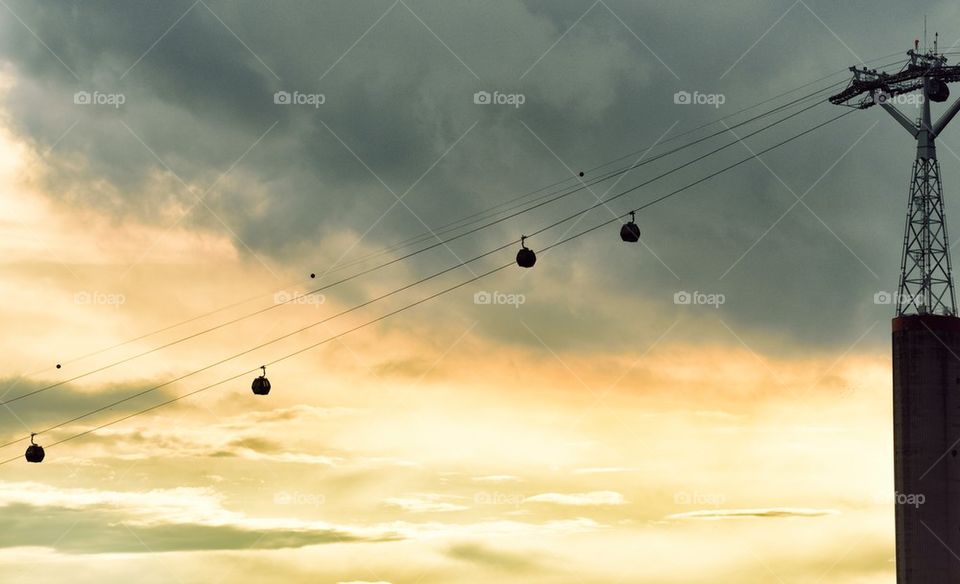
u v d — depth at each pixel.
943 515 103.56
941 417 104.31
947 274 107.12
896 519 106.06
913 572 104.06
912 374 105.44
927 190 108.00
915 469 104.62
